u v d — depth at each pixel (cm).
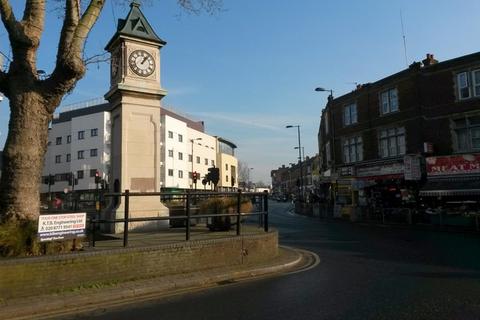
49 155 7806
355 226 2559
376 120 3447
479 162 2630
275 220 3238
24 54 881
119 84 1518
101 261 860
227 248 1084
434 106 2920
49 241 838
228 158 10862
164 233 1290
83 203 2403
